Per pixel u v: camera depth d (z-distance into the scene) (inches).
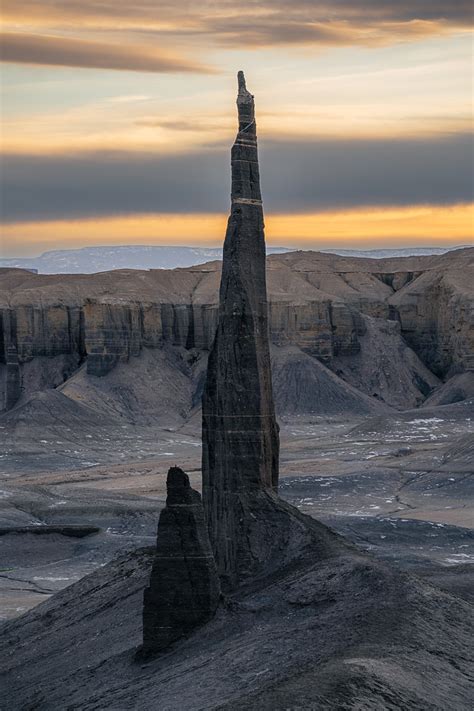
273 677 4527.6
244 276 6328.7
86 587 6973.4
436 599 5349.4
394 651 4675.2
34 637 6584.6
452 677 4571.9
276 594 5639.8
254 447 6245.1
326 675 4269.2
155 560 5477.4
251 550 6146.7
